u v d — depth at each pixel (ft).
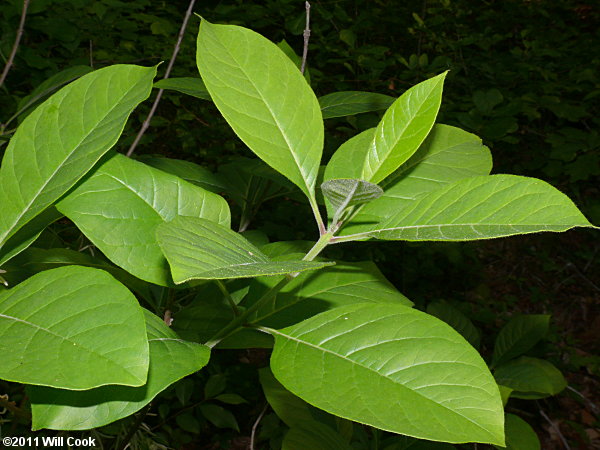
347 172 1.61
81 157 1.30
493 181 1.25
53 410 1.13
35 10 4.92
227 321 1.76
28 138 1.34
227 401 3.81
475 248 7.23
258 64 1.39
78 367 1.01
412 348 1.25
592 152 5.86
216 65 1.37
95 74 1.38
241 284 1.85
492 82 6.69
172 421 4.37
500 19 9.01
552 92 6.61
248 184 2.54
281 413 2.21
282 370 1.25
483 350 5.90
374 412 1.17
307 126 1.40
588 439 4.92
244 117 1.36
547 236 7.34
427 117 1.34
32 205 1.27
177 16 7.05
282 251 1.86
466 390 1.19
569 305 6.75
